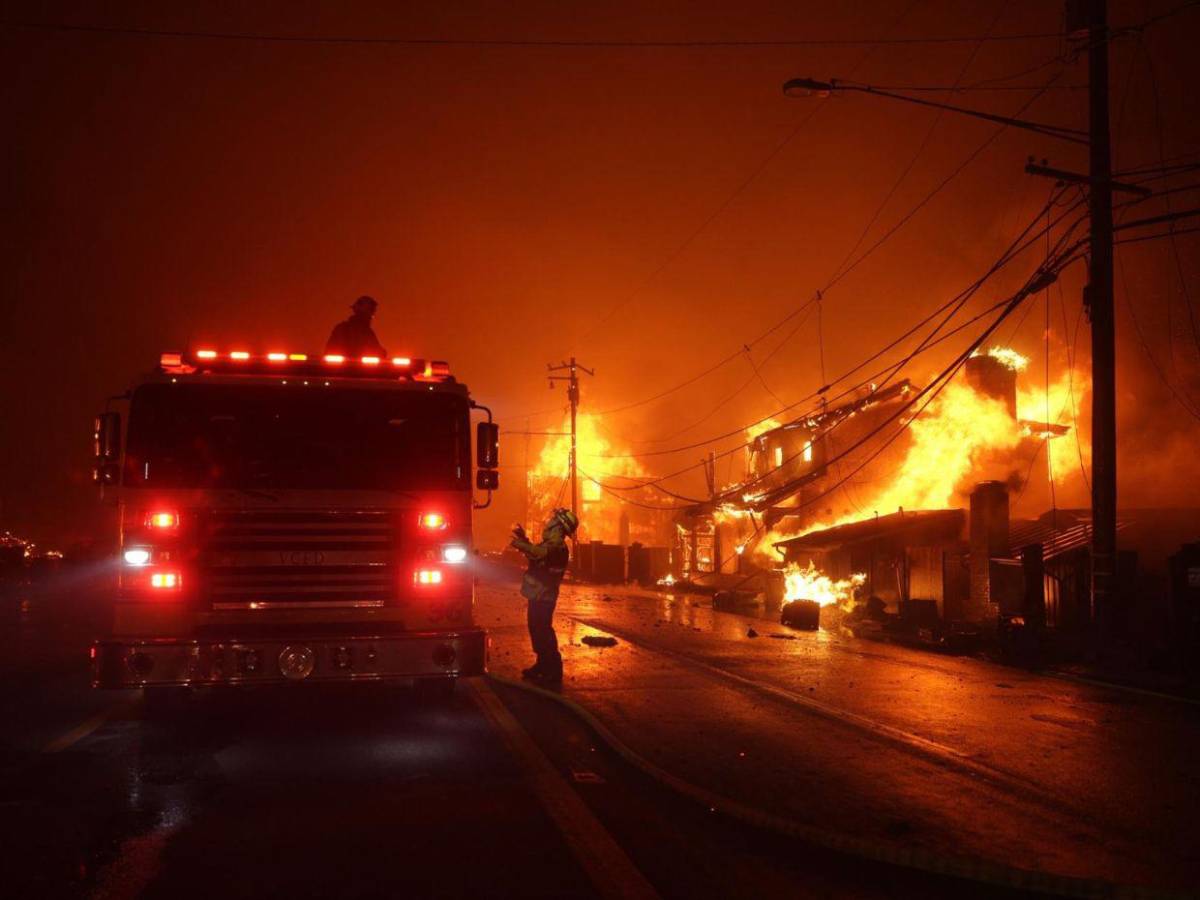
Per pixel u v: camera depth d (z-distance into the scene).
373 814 6.30
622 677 12.28
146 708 9.72
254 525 8.48
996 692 11.98
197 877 5.16
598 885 5.14
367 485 8.68
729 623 21.97
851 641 18.31
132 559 8.30
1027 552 19.17
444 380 9.14
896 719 9.80
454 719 9.48
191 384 8.59
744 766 7.54
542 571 11.67
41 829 5.96
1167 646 15.29
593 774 7.52
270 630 8.38
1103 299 16.52
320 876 5.19
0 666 13.51
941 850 5.62
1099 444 16.45
